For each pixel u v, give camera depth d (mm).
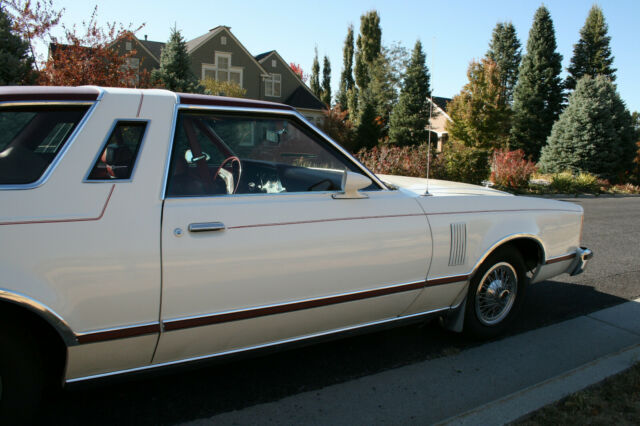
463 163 16281
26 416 2051
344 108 54625
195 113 2455
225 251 2316
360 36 48500
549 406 2617
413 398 2793
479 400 2789
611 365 3094
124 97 2291
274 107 2686
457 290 3273
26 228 1938
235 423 2479
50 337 2178
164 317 2217
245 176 2615
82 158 2121
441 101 40500
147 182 2227
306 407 2654
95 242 2051
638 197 20078
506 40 46188
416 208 3020
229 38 31641
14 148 2045
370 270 2789
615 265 6348
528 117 36375
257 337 2555
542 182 20375
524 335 3797
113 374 2229
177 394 2740
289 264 2500
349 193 2789
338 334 2877
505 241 3375
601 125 23438
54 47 11695
